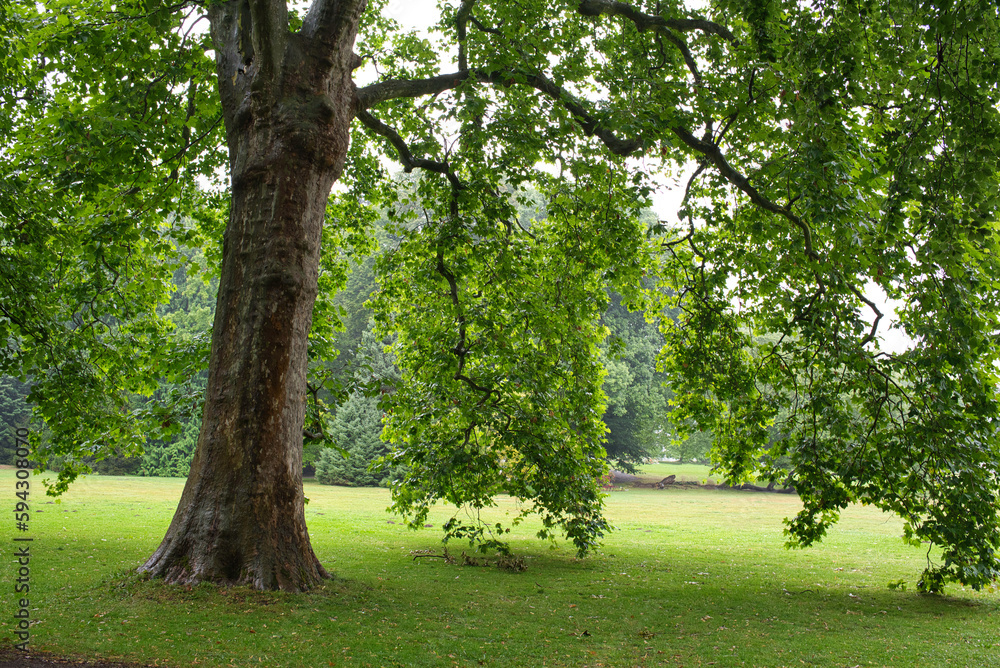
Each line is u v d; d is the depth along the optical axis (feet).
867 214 31.37
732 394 39.34
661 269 45.29
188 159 39.96
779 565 43.45
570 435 43.19
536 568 39.11
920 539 32.68
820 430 33.91
